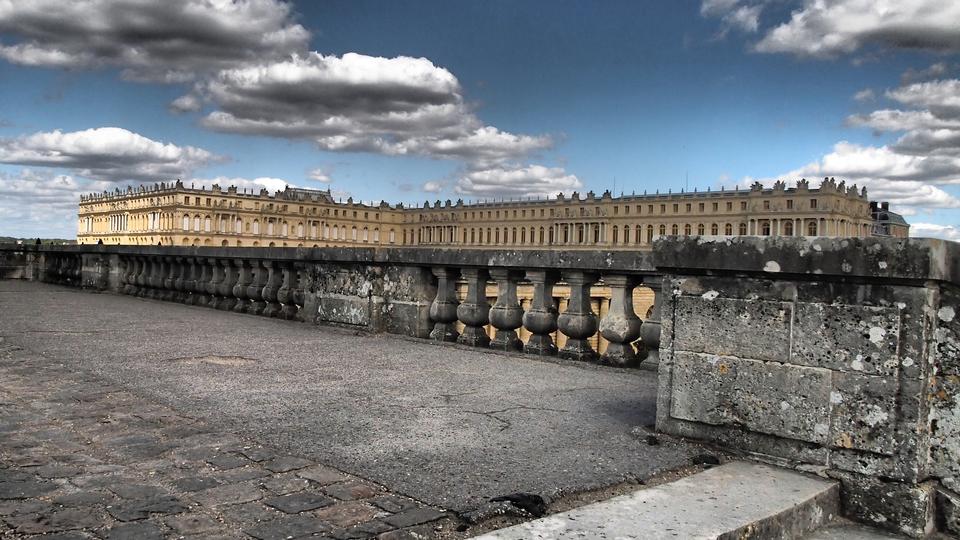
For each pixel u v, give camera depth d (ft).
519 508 10.78
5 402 16.92
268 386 19.77
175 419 15.58
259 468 12.31
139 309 44.57
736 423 13.94
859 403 12.46
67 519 9.90
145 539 9.29
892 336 12.18
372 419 16.12
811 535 11.59
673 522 10.06
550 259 26.86
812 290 13.05
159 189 520.42
